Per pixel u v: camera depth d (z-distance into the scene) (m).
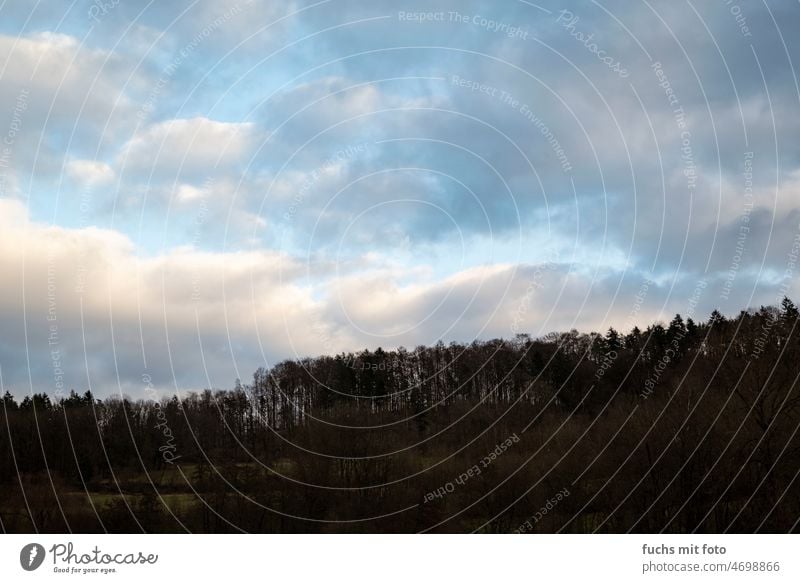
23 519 45.50
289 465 53.97
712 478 43.81
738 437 44.38
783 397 44.66
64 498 47.75
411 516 50.31
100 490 49.94
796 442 42.53
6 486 47.81
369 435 56.78
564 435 54.22
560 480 49.97
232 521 48.75
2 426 51.19
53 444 51.75
